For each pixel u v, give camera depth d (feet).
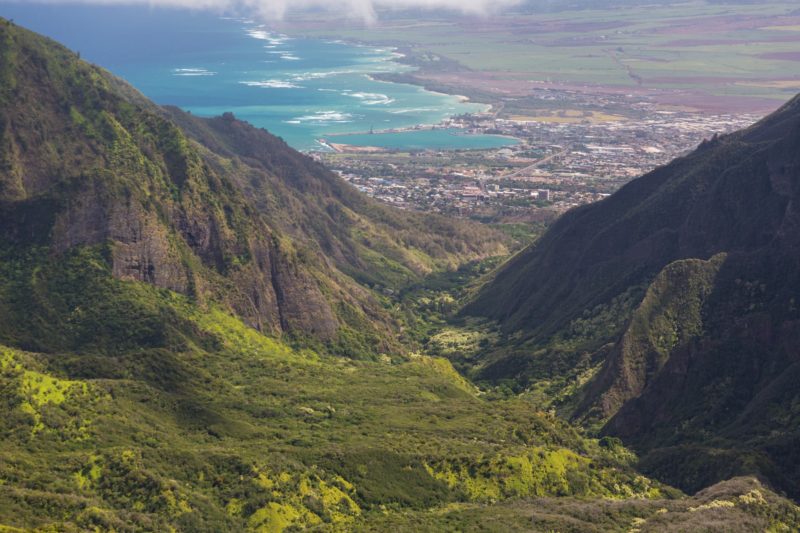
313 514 639.35
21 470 611.88
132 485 617.62
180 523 597.52
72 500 578.25
